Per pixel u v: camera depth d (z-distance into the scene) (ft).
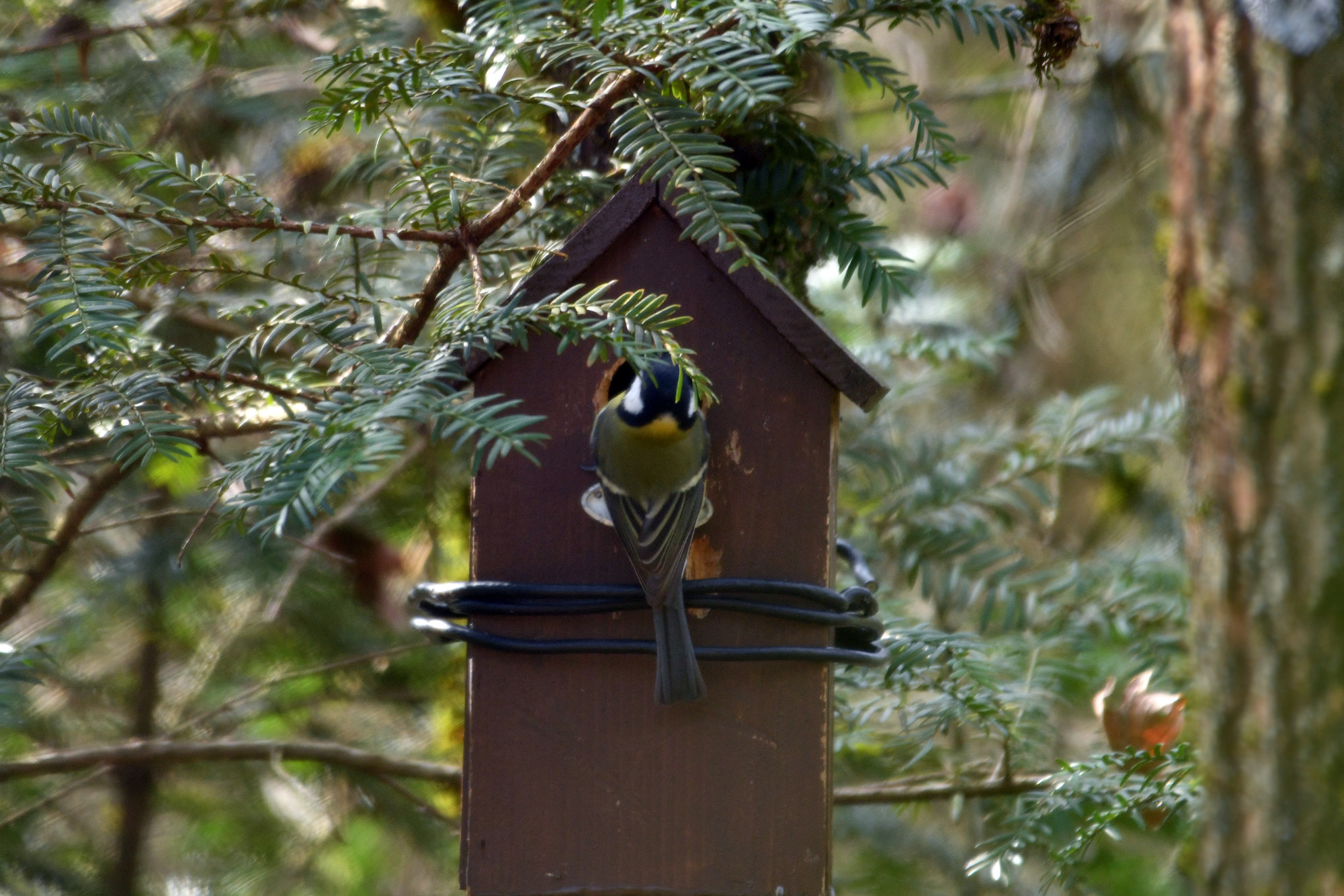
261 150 32.14
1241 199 28.94
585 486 20.83
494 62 18.53
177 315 27.58
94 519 31.76
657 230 20.70
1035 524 33.73
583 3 18.60
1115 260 45.50
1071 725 32.89
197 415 23.75
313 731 35.04
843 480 31.86
